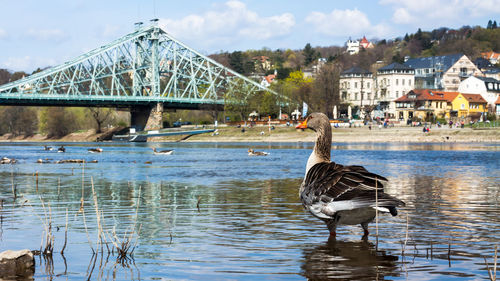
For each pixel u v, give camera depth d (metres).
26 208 13.73
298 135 95.50
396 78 142.38
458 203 14.18
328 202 8.26
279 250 8.66
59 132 140.50
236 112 127.06
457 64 155.38
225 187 19.59
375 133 85.88
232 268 7.62
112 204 14.58
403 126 96.19
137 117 132.75
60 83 117.81
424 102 129.12
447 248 8.74
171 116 158.25
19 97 103.19
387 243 9.12
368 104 146.25
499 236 9.66
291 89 133.50
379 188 8.07
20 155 52.72
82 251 8.78
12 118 147.50
